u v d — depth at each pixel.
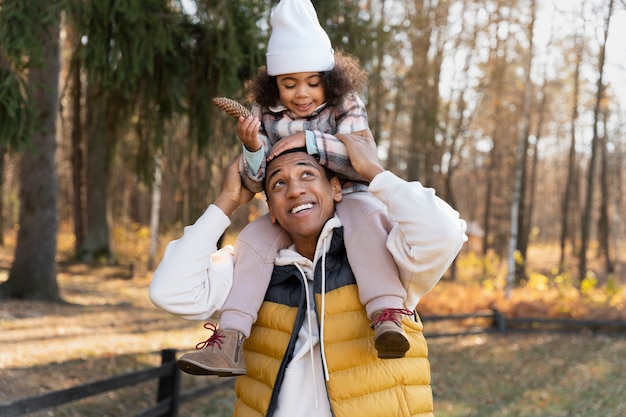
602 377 10.22
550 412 8.36
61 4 6.16
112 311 12.92
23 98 6.63
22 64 6.47
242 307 2.41
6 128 6.60
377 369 2.33
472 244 41.00
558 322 13.90
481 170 42.09
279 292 2.48
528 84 19.73
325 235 2.41
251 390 2.46
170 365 6.36
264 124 2.63
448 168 22.77
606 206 34.94
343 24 8.73
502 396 9.09
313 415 2.35
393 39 10.25
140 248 24.75
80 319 11.66
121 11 6.39
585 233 23.16
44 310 12.05
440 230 2.19
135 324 11.79
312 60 2.48
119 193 30.53
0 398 6.71
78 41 7.07
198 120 7.99
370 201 2.52
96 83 7.31
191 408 7.45
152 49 6.83
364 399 2.30
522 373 10.41
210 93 7.72
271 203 2.45
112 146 9.15
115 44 6.68
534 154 31.36
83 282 17.55
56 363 8.31
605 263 36.50
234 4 7.28
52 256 13.23
